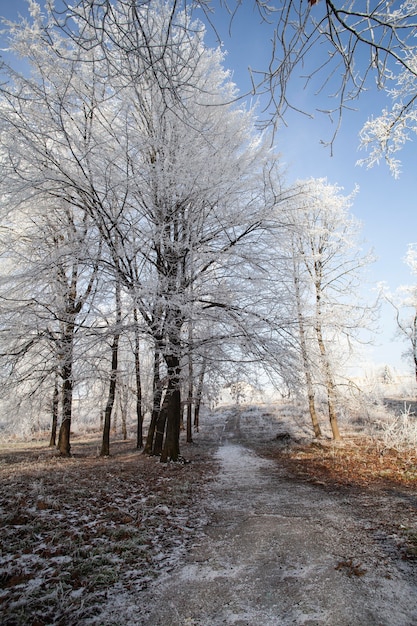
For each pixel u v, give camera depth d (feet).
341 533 14.61
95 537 13.98
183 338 34.78
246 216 31.09
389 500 19.92
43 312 30.09
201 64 30.78
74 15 6.11
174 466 32.91
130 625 8.67
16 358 32.22
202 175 28.50
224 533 15.38
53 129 29.35
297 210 32.86
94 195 28.89
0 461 37.01
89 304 28.48
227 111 33.45
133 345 41.47
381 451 38.47
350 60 7.45
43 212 34.22
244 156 31.27
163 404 39.58
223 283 32.81
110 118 32.55
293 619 8.73
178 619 8.92
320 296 50.57
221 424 99.19
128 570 11.61
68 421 45.09
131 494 21.61
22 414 39.99
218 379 37.55
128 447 60.29
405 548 12.76
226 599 9.80
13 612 8.84
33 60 27.96
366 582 10.37
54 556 12.04
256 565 11.87
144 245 29.66
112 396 46.50
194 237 31.45
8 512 15.89
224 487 25.40
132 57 8.12
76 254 28.07
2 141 27.66
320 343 48.91
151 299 26.48
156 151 30.50
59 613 9.05
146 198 30.68
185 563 12.32
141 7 6.84
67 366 35.70
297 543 13.58
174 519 17.47
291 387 32.73
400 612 8.85
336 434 51.01
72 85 28.17
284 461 37.60
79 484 23.11
